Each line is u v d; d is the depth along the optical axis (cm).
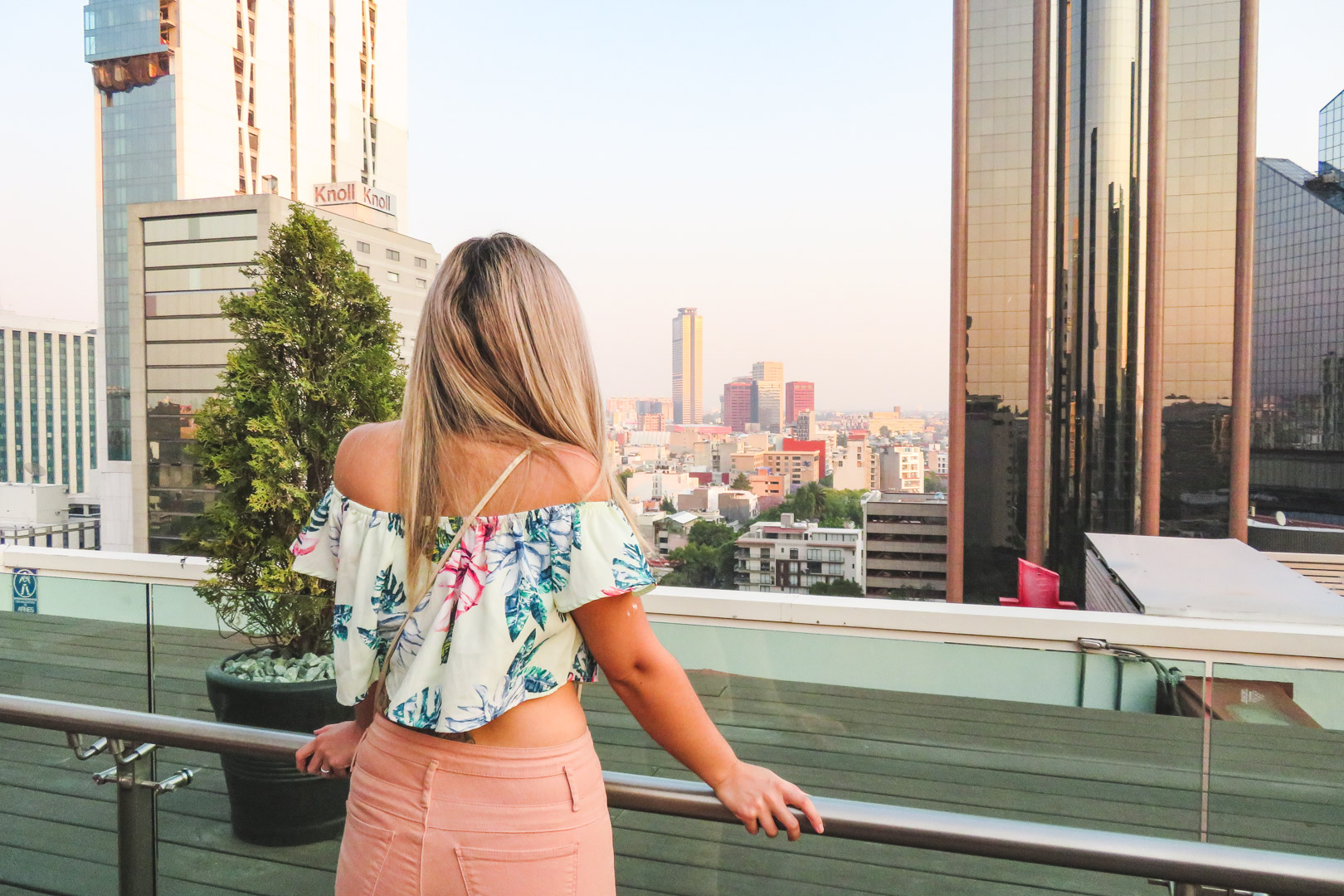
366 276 439
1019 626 284
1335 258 6725
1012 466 6388
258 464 397
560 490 68
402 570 72
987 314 6475
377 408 428
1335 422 6612
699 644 149
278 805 144
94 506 8506
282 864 146
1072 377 6353
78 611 195
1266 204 7194
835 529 7288
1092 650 138
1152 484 6225
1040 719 138
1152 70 6238
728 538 7669
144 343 7206
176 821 153
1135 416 6250
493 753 69
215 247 7044
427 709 68
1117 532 6272
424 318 74
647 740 146
